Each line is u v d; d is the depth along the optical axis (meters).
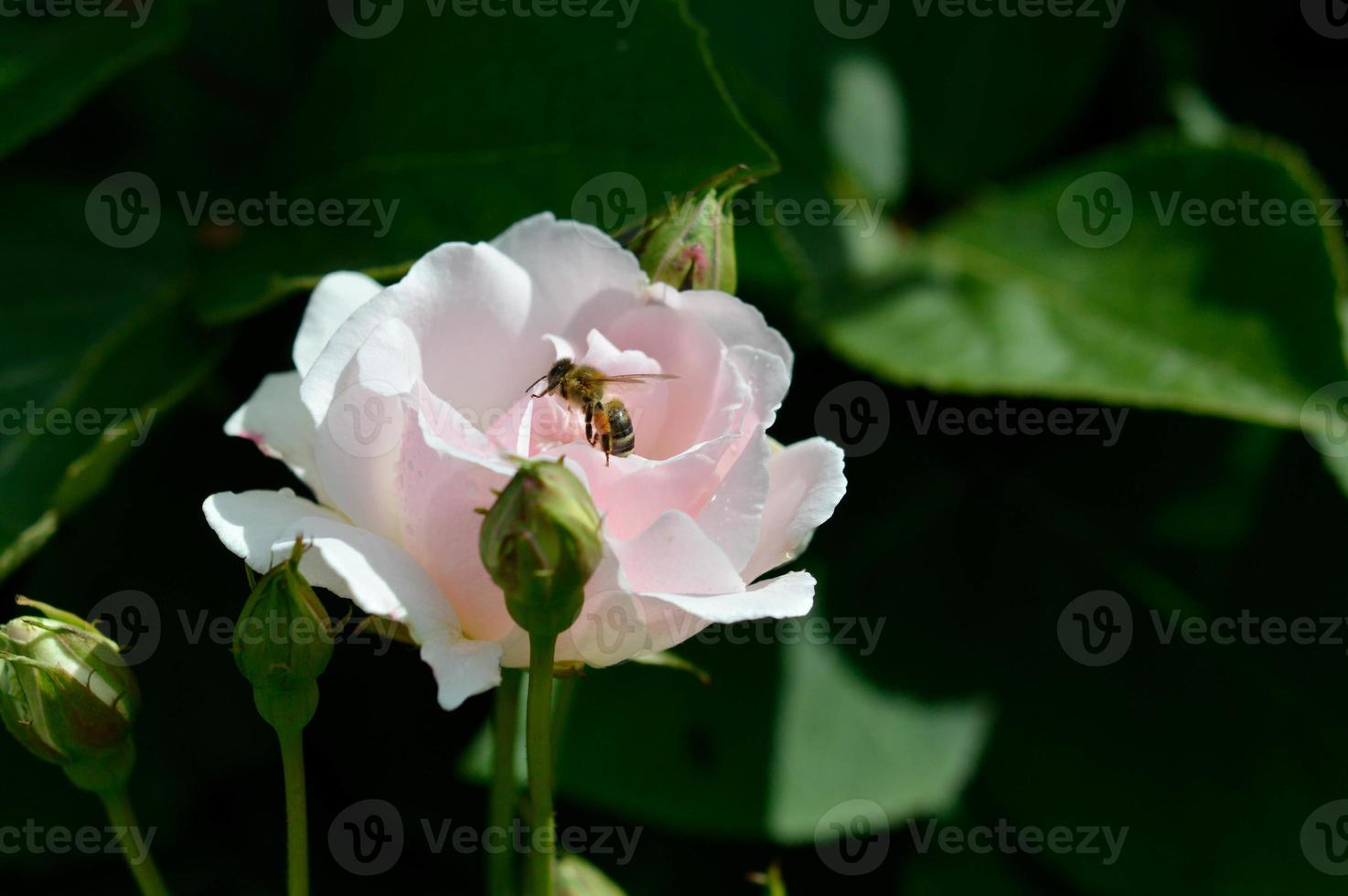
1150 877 0.64
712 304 0.55
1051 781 0.65
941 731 0.64
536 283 0.54
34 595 0.62
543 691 0.52
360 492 0.53
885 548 0.65
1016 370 0.64
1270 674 0.65
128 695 0.54
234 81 0.65
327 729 0.63
